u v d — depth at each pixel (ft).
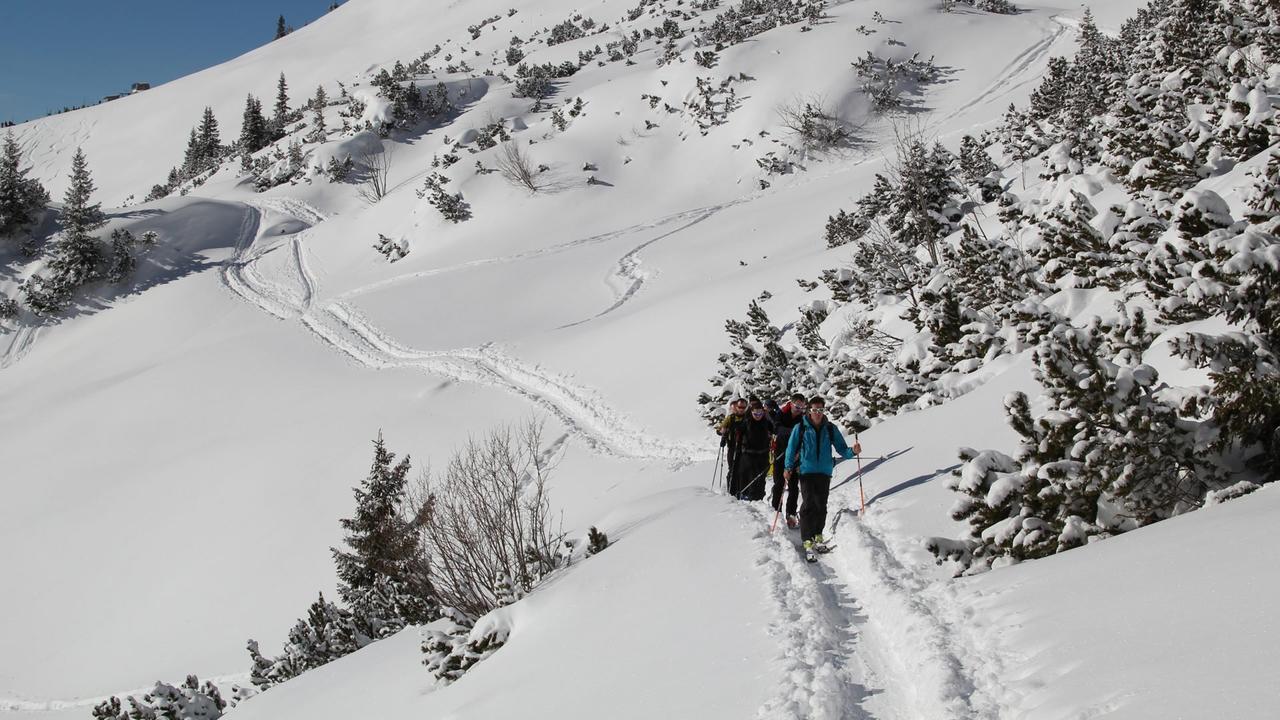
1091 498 19.21
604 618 24.08
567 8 441.68
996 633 15.10
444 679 28.50
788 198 156.25
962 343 42.06
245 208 241.14
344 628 51.85
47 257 193.06
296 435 97.66
